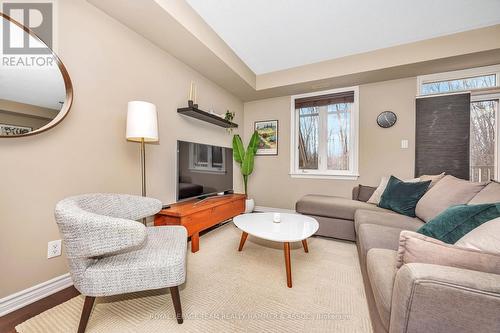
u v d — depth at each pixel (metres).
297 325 1.15
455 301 0.55
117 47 1.87
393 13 2.05
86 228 0.97
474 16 2.09
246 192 3.67
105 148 1.79
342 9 2.01
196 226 2.14
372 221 1.81
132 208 1.46
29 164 1.35
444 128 2.71
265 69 3.31
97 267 1.04
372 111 3.13
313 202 2.59
